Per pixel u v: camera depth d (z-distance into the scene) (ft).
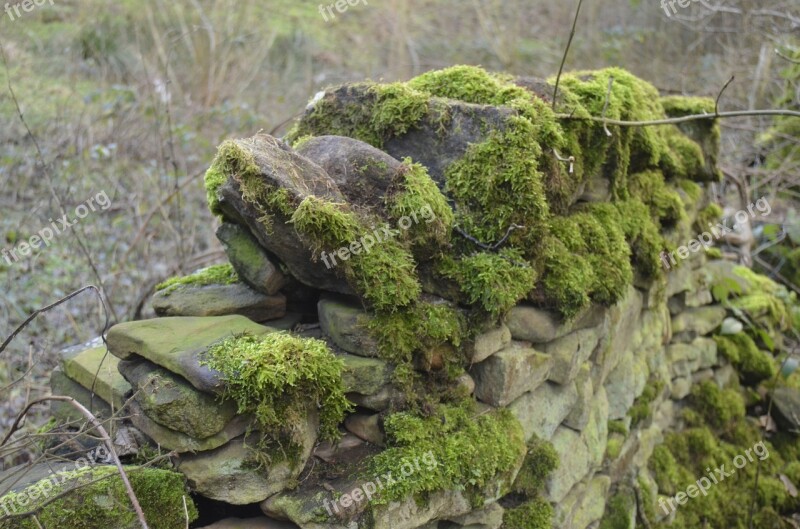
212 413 5.03
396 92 6.74
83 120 16.92
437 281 6.23
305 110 7.29
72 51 20.97
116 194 14.66
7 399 10.13
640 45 27.14
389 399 5.75
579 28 29.35
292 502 5.15
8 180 14.48
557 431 7.58
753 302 12.96
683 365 11.05
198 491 5.15
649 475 9.78
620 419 9.03
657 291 9.61
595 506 8.24
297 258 5.76
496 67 28.14
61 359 6.70
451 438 5.79
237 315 5.99
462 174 6.42
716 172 11.25
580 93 7.79
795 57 18.80
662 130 9.75
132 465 5.21
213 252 12.01
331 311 5.90
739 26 23.21
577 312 6.86
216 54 21.66
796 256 16.75
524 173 6.26
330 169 6.03
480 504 5.98
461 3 32.07
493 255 6.24
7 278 12.59
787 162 17.79
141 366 5.50
